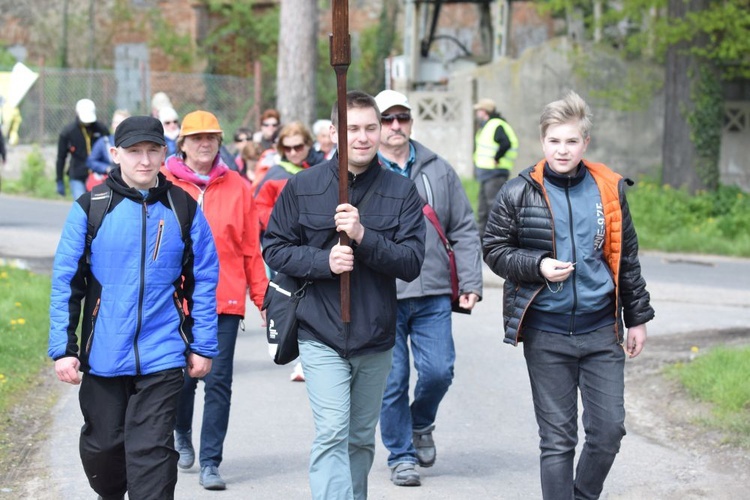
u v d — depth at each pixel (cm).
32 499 1155
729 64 4291
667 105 4066
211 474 1219
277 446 1398
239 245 1278
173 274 972
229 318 1249
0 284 2267
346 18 934
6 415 1476
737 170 4725
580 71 4722
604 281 997
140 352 950
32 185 4934
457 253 1289
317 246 991
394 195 997
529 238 998
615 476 1280
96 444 966
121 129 956
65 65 7069
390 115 1265
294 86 3972
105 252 953
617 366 1003
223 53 6988
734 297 2603
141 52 7138
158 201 973
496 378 1805
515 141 3438
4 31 7131
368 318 974
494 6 5316
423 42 5309
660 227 3822
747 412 1486
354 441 1020
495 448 1412
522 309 998
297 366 1756
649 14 4316
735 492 1219
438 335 1261
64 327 946
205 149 1266
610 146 4841
